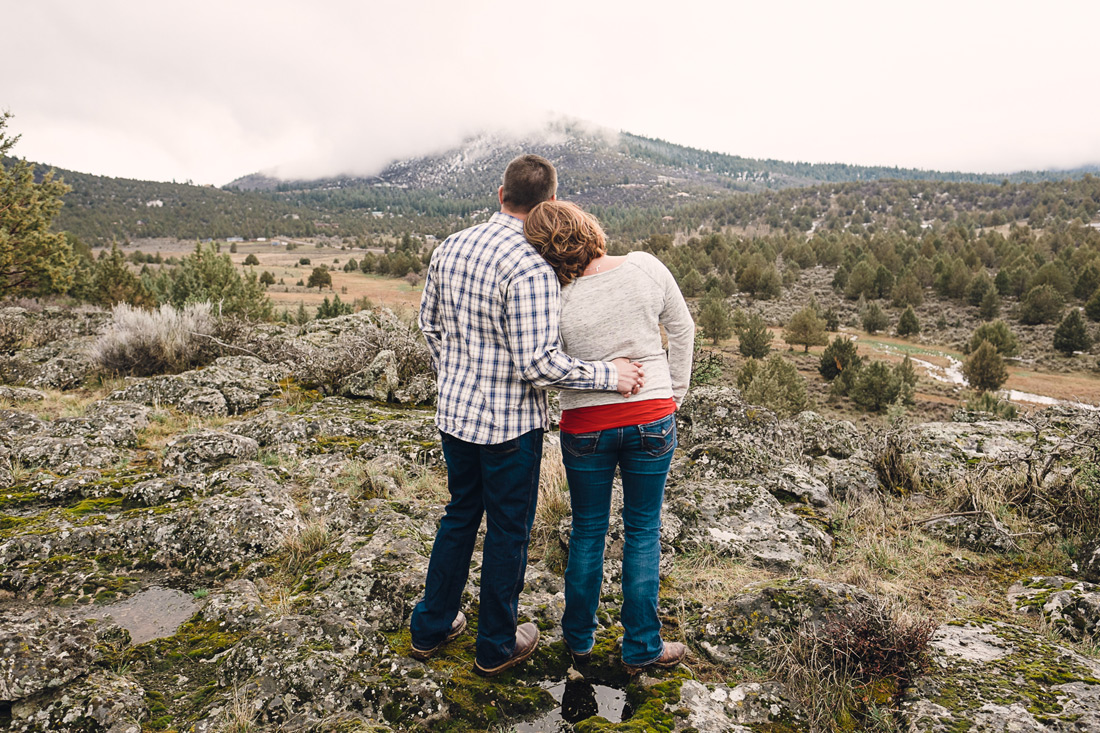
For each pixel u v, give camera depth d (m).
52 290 17.92
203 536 3.14
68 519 3.30
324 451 4.66
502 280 1.92
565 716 2.04
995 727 1.79
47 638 2.09
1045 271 84.25
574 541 2.22
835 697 2.04
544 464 3.91
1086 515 3.28
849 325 86.06
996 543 3.27
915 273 100.88
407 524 3.27
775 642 2.34
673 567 3.08
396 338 7.17
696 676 2.24
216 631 2.44
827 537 3.38
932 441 4.88
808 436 5.39
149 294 29.84
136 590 2.81
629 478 2.17
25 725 1.81
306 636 2.21
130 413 5.26
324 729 1.81
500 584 2.10
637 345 2.07
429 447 4.68
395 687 2.03
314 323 10.57
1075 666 2.10
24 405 5.86
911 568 3.06
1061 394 51.62
